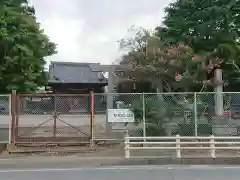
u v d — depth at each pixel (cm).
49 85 4441
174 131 1487
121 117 1509
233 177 917
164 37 2364
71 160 1218
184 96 1562
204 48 2244
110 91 2906
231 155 1269
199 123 1505
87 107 1561
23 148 1413
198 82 2006
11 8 1964
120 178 904
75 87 4488
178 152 1218
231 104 1543
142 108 1497
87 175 955
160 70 2077
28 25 2378
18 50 2172
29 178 920
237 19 2261
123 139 1435
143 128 1463
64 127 1714
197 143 1225
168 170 1032
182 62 2022
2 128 1571
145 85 2392
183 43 2228
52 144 1458
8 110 1570
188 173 978
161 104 1502
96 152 1375
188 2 2341
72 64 4856
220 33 2198
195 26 2305
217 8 2212
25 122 1770
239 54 2080
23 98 1517
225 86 2209
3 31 1864
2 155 1323
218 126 1503
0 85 2391
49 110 1534
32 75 2488
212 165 1147
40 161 1204
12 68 2312
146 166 1121
